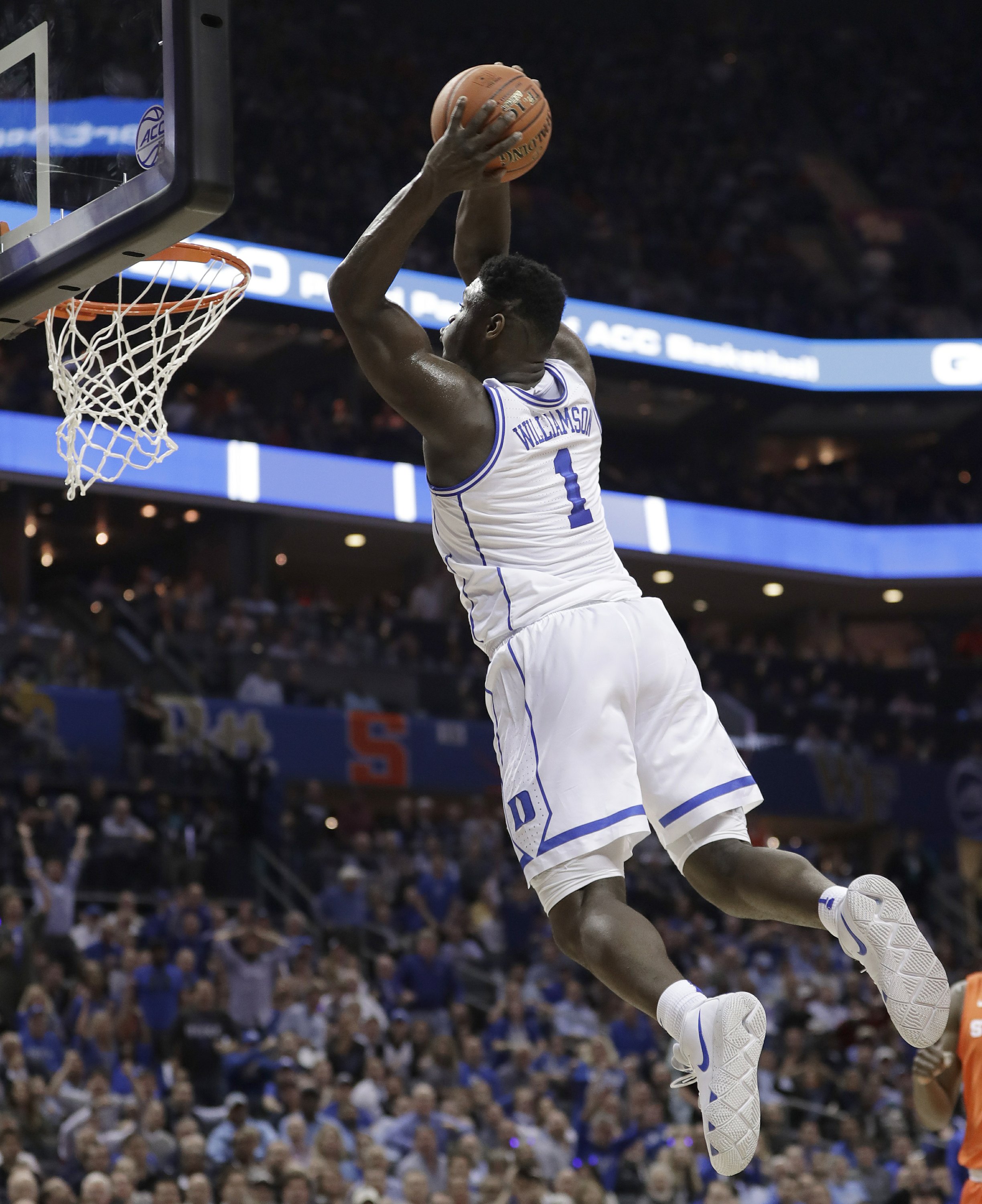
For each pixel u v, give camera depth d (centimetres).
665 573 3116
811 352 3186
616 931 353
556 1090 1586
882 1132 1644
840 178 3603
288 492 2650
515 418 396
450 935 1948
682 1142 1494
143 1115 1304
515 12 3591
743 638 3381
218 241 2588
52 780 2075
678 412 3294
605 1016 1806
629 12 3681
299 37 3259
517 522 394
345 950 1764
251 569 2852
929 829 2848
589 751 373
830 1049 1859
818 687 2992
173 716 2295
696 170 3528
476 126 376
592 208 3378
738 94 3672
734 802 386
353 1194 1238
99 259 468
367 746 2484
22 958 1566
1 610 2375
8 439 2411
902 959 333
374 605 3111
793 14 3762
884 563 3195
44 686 2191
